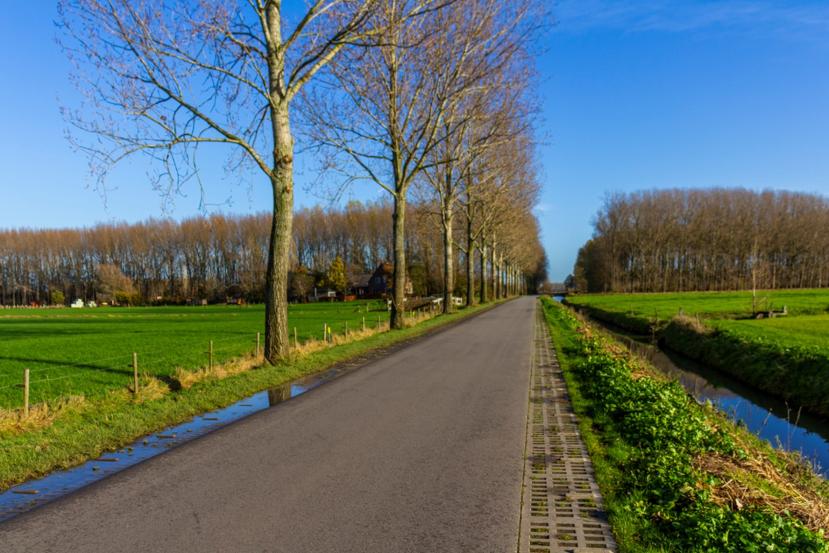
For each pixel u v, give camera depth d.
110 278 108.12
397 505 5.14
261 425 8.30
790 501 5.53
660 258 115.00
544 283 189.88
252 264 106.88
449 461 6.45
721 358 20.08
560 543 4.36
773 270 104.00
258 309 70.94
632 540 4.37
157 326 38.03
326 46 13.55
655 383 10.46
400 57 23.33
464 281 80.94
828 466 9.33
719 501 5.05
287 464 6.38
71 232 119.62
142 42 11.76
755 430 11.84
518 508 5.07
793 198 105.56
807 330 23.09
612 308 48.31
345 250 120.00
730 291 96.81
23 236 116.94
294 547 4.28
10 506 5.26
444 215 38.06
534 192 53.16
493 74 22.92
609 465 6.23
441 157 35.84
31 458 6.59
